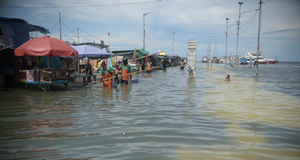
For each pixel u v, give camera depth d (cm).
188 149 355
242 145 375
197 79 1806
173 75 2327
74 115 575
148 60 2973
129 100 804
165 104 731
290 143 386
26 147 360
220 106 704
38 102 755
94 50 1802
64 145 369
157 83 1461
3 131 441
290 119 548
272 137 416
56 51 1053
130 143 381
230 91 1066
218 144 378
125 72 1346
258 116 578
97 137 409
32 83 1052
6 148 355
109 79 1230
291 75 2509
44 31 1716
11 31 1280
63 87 1225
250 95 942
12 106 686
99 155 330
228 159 318
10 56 1284
